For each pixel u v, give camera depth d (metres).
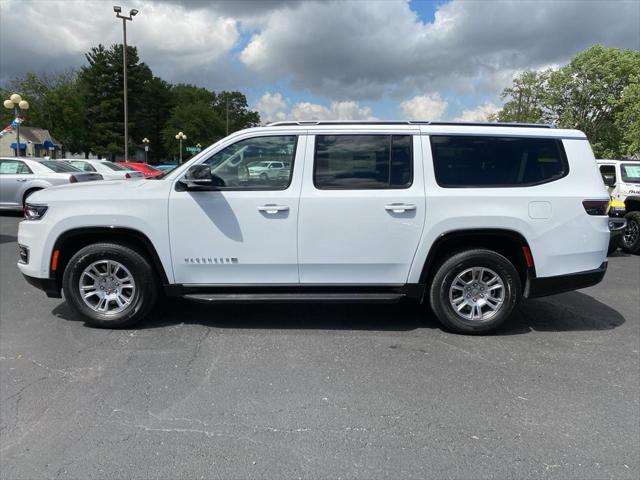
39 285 4.62
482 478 2.53
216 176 4.48
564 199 4.47
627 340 4.57
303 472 2.56
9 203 12.70
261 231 4.44
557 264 4.52
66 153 74.25
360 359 4.02
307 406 3.24
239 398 3.33
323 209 4.41
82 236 4.63
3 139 60.38
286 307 5.44
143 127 72.00
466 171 4.49
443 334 4.64
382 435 2.91
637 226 9.44
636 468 2.63
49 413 3.11
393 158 4.48
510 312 4.56
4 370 3.72
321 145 4.47
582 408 3.27
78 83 71.31
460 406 3.27
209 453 2.71
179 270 4.53
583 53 49.12
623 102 43.19
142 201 4.43
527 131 4.56
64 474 2.52
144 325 4.77
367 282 4.57
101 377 3.62
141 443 2.79
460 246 4.66
